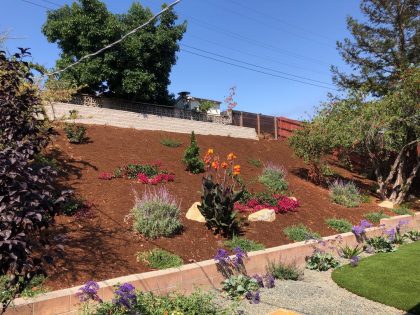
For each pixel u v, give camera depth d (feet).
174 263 20.36
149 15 62.54
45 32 61.31
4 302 12.94
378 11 64.03
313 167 45.83
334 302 20.24
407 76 44.70
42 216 10.33
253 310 18.42
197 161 37.40
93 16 58.18
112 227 23.24
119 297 15.40
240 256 21.68
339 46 68.03
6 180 9.73
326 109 46.62
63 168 30.63
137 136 44.70
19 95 12.84
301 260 26.35
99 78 57.98
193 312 16.40
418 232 37.47
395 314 19.15
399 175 47.19
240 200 32.27
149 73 62.64
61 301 15.20
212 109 78.95
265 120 68.64
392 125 43.57
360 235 31.40
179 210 25.49
